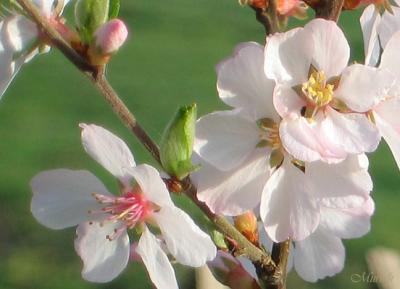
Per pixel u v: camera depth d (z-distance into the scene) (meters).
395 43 0.33
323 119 0.32
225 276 0.35
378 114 0.33
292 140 0.32
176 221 0.33
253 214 0.34
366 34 0.34
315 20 0.32
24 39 0.33
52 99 1.15
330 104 0.33
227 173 0.33
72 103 1.14
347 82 0.33
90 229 0.34
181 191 0.33
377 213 0.90
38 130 1.09
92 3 0.32
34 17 0.32
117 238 0.34
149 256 0.34
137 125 0.33
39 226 0.89
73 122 1.11
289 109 0.32
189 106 0.32
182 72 1.24
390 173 0.96
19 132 1.08
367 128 0.32
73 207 0.34
